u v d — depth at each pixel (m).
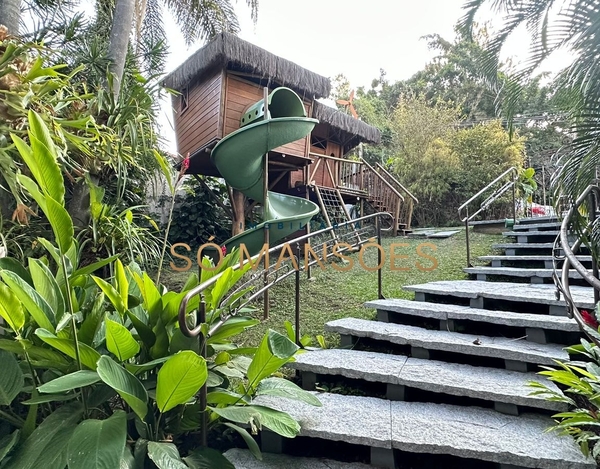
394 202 7.57
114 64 3.14
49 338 1.31
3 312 1.30
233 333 1.89
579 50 1.88
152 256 3.20
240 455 1.67
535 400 1.70
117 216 2.75
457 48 16.16
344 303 3.48
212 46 5.18
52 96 2.23
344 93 18.31
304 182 6.39
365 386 2.13
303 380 2.15
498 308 2.85
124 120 2.71
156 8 6.10
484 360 2.24
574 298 2.52
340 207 6.77
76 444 1.08
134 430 1.55
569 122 2.13
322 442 1.79
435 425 1.65
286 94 4.97
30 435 1.27
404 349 2.45
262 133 4.45
